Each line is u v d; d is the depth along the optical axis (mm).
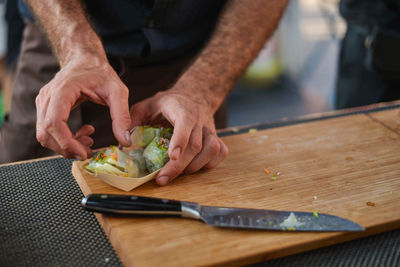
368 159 851
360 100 1712
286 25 2840
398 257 679
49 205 745
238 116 2424
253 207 738
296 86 2830
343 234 689
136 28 986
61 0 899
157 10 941
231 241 674
